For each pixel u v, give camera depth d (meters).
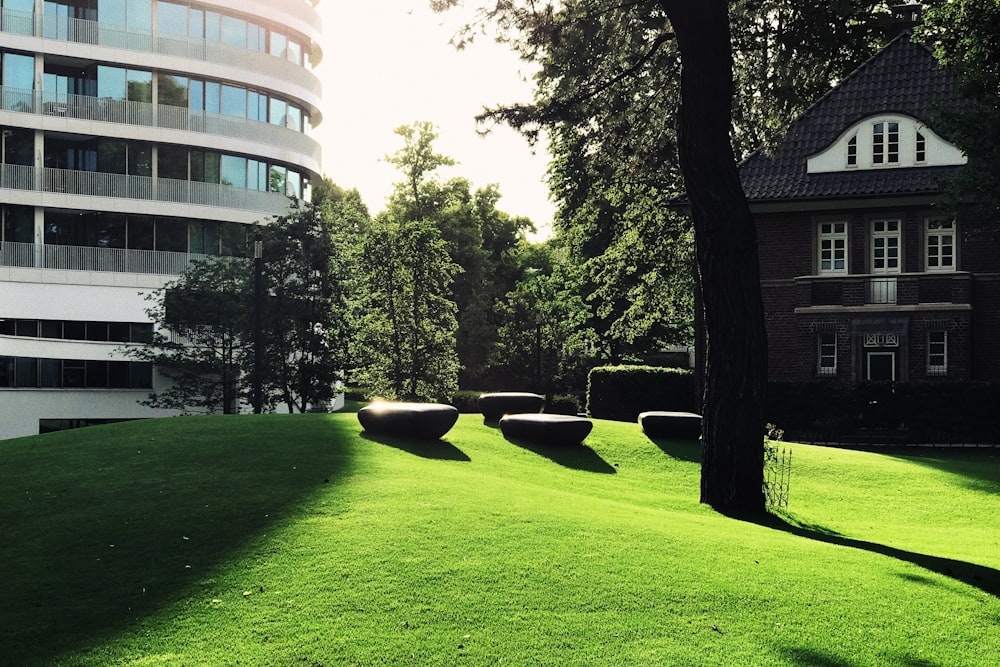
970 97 25.83
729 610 9.51
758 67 20.31
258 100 49.88
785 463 21.38
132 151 46.25
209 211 47.22
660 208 37.75
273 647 8.16
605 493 16.88
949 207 26.50
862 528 16.16
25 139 43.94
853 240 34.94
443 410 19.08
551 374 53.47
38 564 10.30
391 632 8.53
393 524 11.59
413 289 41.19
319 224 36.41
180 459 15.31
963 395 30.66
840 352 34.72
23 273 42.91
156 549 10.72
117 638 8.34
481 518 12.08
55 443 17.62
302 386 35.28
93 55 44.81
